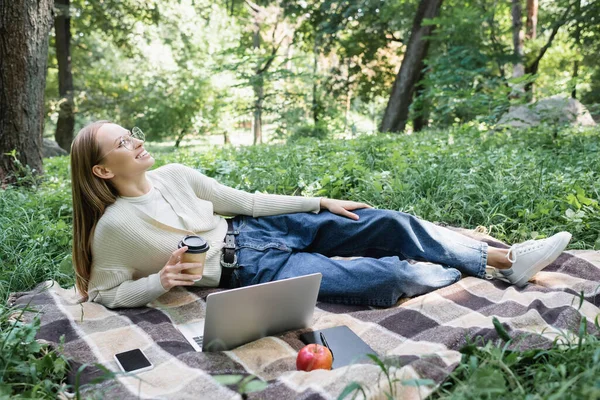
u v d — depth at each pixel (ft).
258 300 7.25
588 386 5.19
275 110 55.16
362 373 6.17
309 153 21.02
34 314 8.57
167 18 67.36
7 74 17.48
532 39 53.72
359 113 73.51
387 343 7.55
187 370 6.74
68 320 8.26
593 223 11.78
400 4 51.62
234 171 17.04
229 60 71.67
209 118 73.41
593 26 47.39
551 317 7.76
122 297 8.61
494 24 49.47
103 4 60.95
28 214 13.55
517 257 9.31
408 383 5.39
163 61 69.67
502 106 26.17
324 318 8.44
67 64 58.85
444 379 6.04
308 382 6.15
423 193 14.89
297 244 9.80
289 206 10.12
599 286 8.68
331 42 56.59
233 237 9.70
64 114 59.72
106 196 8.71
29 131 18.11
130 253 8.75
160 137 74.28
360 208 10.12
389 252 9.81
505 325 7.40
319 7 56.18
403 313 8.32
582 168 15.84
